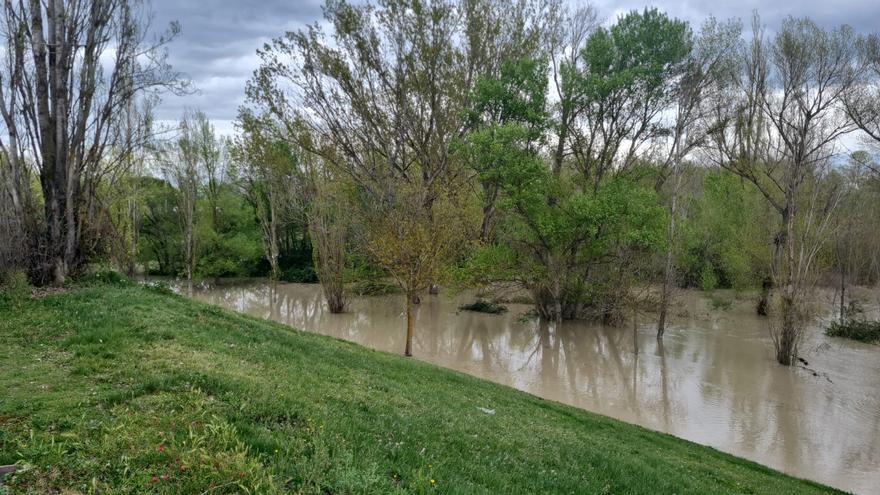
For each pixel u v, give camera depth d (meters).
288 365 10.72
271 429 6.59
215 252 50.41
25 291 12.97
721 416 18.36
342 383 10.51
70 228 15.62
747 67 36.44
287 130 39.94
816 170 34.94
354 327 31.50
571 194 32.72
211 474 5.02
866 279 51.88
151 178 48.75
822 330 33.84
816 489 12.39
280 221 51.22
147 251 50.47
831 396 20.59
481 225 37.97
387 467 6.30
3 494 4.47
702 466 11.96
